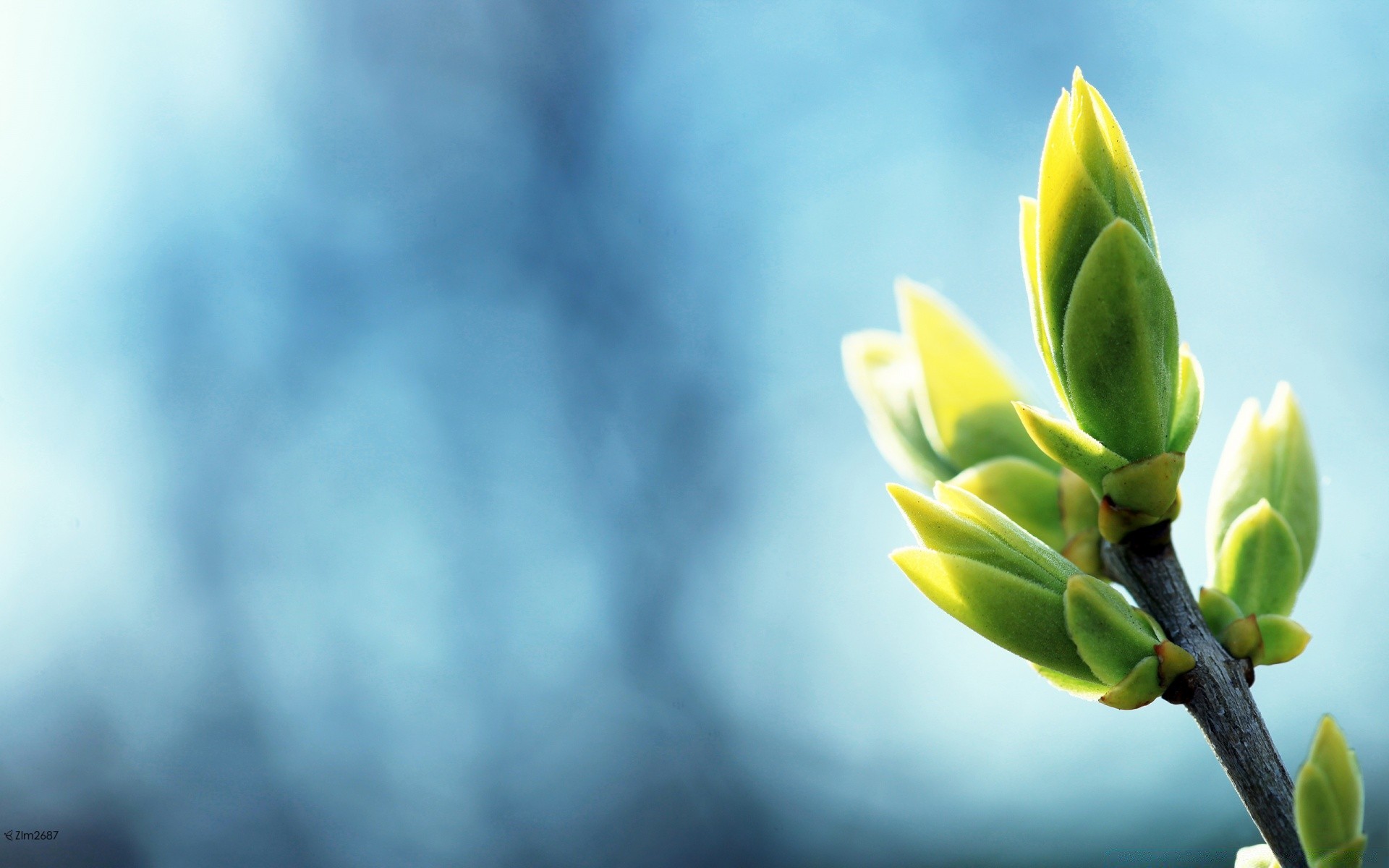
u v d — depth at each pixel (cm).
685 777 151
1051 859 113
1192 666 19
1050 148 19
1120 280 19
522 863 158
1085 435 19
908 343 23
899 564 19
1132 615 19
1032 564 19
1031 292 19
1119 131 19
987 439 22
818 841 139
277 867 160
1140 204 19
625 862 152
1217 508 21
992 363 22
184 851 159
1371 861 27
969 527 19
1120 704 19
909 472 22
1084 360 19
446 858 160
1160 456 19
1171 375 19
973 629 19
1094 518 21
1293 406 21
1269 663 20
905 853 132
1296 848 19
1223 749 19
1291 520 21
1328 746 18
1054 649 19
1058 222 19
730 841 148
